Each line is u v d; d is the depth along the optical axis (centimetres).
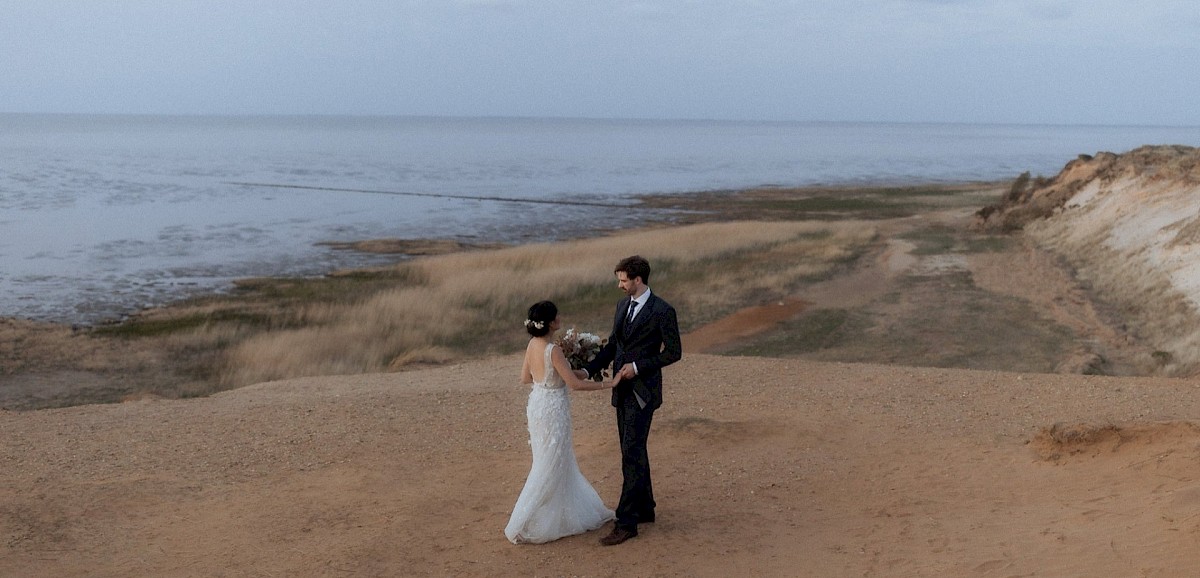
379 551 577
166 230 4481
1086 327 2041
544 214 5519
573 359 583
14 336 2047
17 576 550
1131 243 2708
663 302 578
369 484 717
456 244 4028
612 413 954
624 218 5288
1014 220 3975
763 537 591
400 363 1759
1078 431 730
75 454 808
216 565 566
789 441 810
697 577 531
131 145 17300
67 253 3647
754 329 2155
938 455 754
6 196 6175
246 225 4778
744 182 8888
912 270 2948
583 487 607
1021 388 1012
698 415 911
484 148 18950
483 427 890
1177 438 686
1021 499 631
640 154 16575
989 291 2550
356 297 2555
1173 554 471
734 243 3612
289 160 12738
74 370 1781
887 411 912
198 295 2695
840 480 704
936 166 13025
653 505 611
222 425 909
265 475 749
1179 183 2878
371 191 7294
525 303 2417
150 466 772
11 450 821
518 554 571
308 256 3641
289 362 1814
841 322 2202
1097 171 3919
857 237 3791
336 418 928
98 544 602
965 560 520
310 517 647
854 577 516
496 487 705
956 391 1005
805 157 15975
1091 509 579
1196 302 1945
